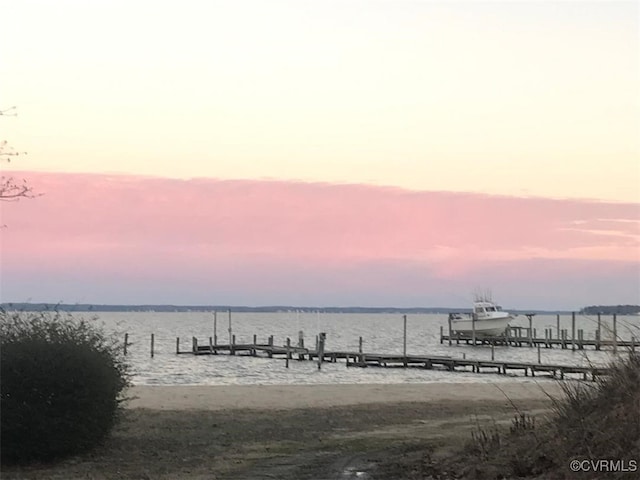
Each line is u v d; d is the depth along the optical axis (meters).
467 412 18.00
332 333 128.38
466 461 10.64
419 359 53.31
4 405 12.07
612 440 9.09
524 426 11.36
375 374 48.44
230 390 24.61
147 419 16.83
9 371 12.16
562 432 10.02
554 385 27.23
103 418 13.05
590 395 10.55
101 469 11.67
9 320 12.81
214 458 12.41
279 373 49.19
